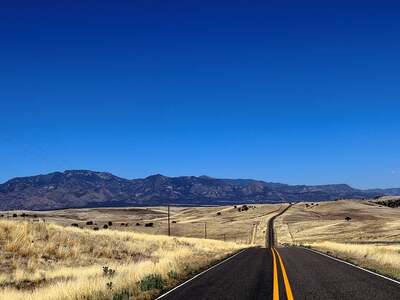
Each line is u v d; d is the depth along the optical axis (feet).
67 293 52.90
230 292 56.24
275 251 163.02
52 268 96.37
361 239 338.95
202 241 225.97
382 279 66.08
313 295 52.34
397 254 116.16
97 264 109.70
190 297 52.85
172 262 94.32
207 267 94.68
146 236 187.21
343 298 49.75
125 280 63.77
